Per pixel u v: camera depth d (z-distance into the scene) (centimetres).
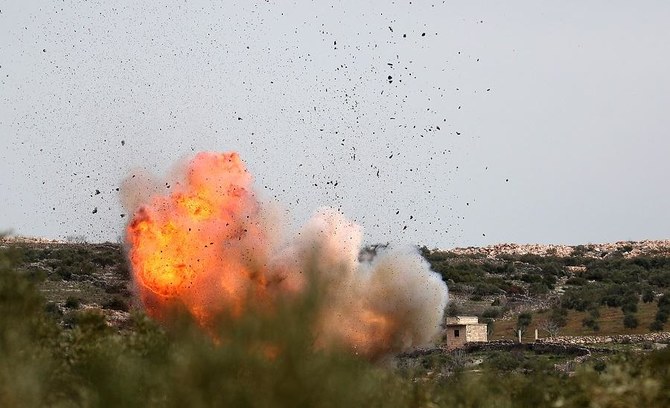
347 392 6594
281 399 6462
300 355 6625
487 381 9200
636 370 9062
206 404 6462
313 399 6500
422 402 8150
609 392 8281
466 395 8725
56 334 9738
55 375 7806
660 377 8644
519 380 9306
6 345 7800
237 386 6488
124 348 8700
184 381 6600
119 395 6931
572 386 8862
